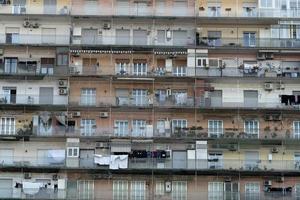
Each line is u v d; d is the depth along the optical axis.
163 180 126.62
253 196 125.31
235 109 127.75
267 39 132.25
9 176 125.56
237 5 134.62
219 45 131.75
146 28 133.12
